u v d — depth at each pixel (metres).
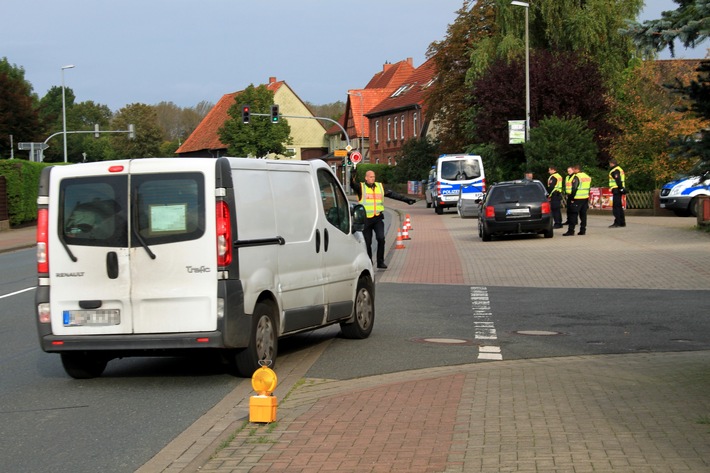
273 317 10.44
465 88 64.19
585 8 53.38
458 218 47.12
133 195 9.82
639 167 43.53
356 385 9.44
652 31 9.22
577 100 51.12
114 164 9.89
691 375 9.55
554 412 7.89
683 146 9.34
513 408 8.08
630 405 8.12
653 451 6.60
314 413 8.12
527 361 10.73
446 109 66.50
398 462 6.52
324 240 11.68
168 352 10.02
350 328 12.53
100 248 9.82
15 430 8.10
